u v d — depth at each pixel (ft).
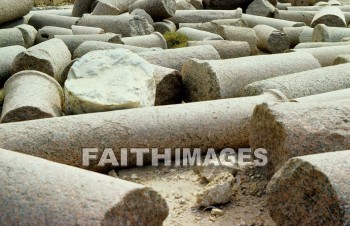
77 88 23.04
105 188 11.59
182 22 52.65
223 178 17.21
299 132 15.16
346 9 61.98
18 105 21.56
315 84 24.88
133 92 22.65
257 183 17.71
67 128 18.79
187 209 16.47
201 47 31.83
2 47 36.29
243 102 21.17
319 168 12.10
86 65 24.64
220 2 60.95
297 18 57.57
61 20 47.96
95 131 18.92
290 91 24.09
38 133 18.52
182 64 30.45
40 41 42.83
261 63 27.14
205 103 21.01
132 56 25.30
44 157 18.33
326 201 11.94
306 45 39.65
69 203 11.16
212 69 24.99
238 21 48.88
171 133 19.70
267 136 16.53
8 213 11.24
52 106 23.34
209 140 20.22
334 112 15.88
